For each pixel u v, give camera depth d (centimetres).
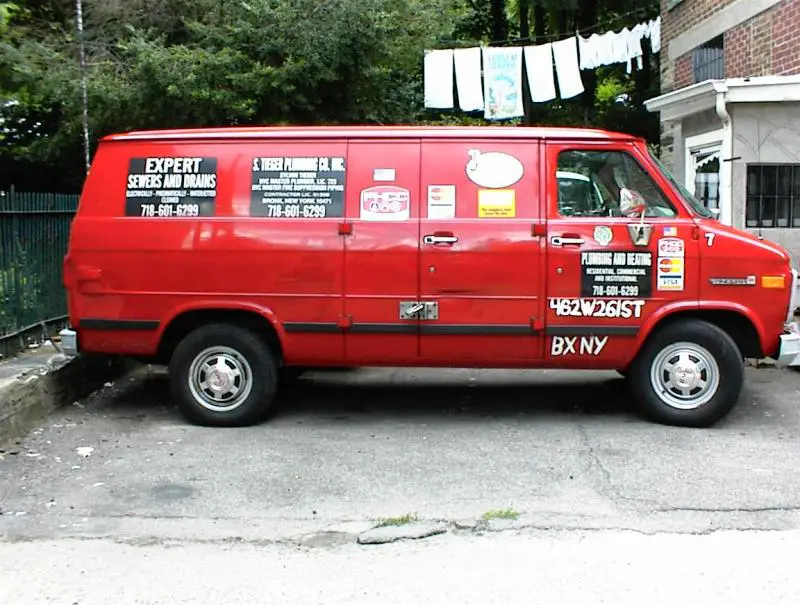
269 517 446
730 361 589
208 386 615
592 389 738
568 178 601
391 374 809
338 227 596
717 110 916
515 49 1343
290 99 1080
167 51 1040
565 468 520
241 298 603
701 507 452
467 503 462
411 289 595
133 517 447
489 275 591
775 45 1001
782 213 933
